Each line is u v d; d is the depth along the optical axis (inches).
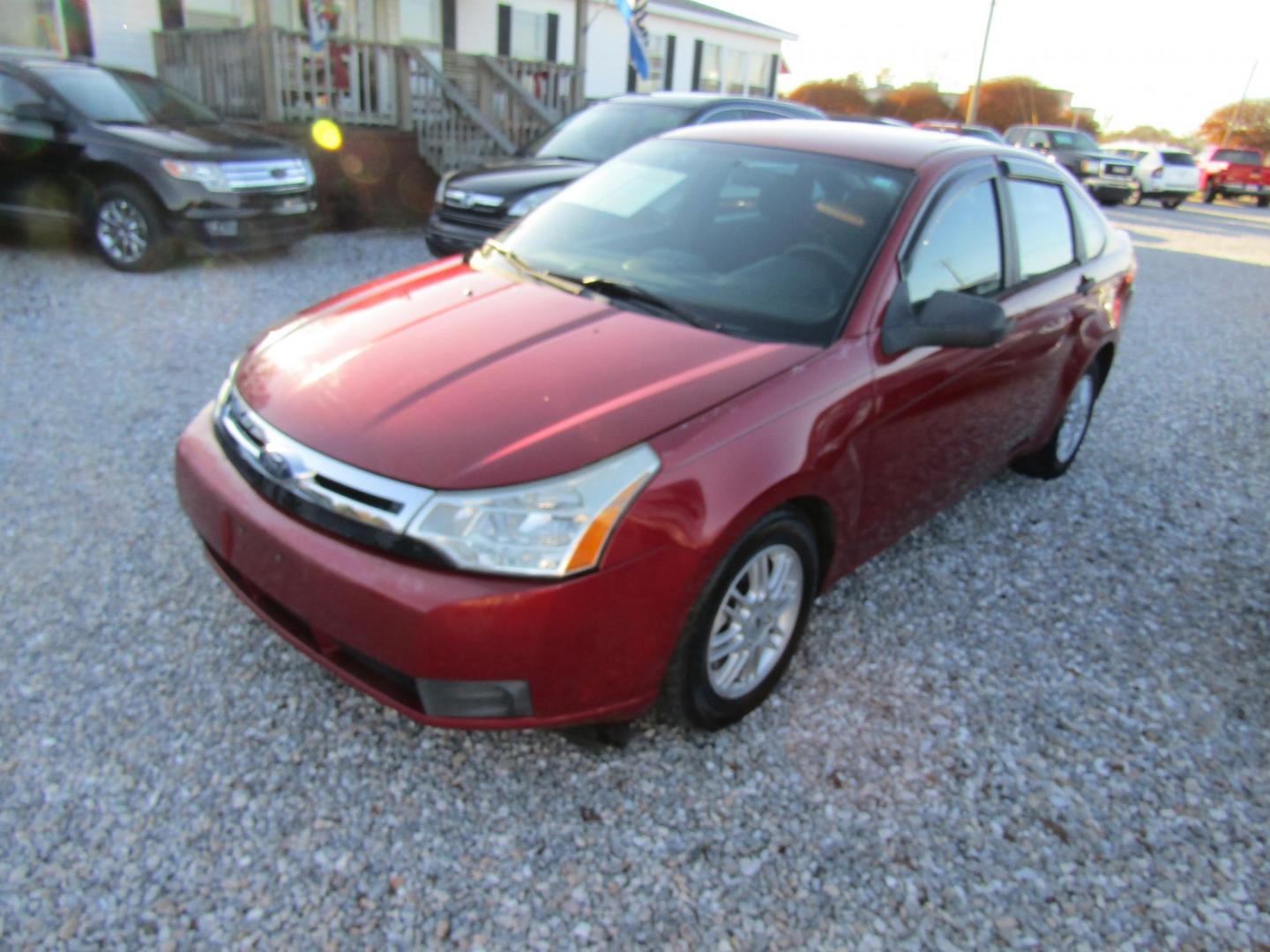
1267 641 138.9
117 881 85.1
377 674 94.4
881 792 102.8
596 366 101.3
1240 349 325.1
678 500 90.6
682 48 938.7
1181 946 87.8
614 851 92.6
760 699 112.9
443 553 85.9
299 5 557.0
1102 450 212.2
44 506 146.8
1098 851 97.7
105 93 318.3
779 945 84.5
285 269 322.0
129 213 295.9
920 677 123.0
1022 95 1891.0
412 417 93.6
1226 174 1238.3
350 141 432.1
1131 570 156.4
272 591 94.9
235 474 102.0
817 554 114.0
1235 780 109.4
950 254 130.3
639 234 132.7
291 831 91.8
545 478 87.0
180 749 100.5
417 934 82.4
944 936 86.8
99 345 226.7
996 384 139.7
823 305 114.5
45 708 104.7
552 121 503.8
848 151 135.4
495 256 137.3
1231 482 198.8
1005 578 150.0
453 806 96.3
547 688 89.3
